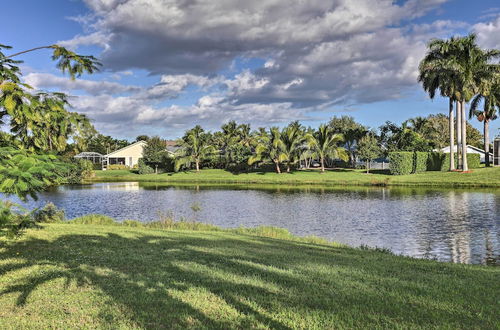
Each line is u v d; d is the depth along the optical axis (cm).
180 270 721
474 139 8538
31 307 516
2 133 566
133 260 802
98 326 455
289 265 802
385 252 1188
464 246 1452
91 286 608
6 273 676
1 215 586
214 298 559
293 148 6169
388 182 4525
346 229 1855
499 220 2014
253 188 4484
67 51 519
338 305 536
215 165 7325
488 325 471
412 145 6112
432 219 2089
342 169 7056
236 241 1161
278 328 456
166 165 7294
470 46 4606
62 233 1143
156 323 465
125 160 8494
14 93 453
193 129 6944
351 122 8544
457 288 650
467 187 3969
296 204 2870
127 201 3172
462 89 4588
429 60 4812
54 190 4291
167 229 1511
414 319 488
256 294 581
